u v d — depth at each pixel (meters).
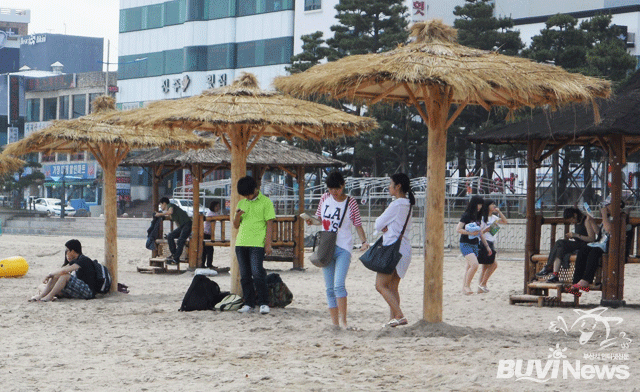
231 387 7.53
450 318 13.02
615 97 15.31
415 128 49.28
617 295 14.45
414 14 62.62
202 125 13.98
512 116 11.84
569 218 15.27
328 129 13.77
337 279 11.21
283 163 23.41
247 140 14.23
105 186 16.20
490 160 48.31
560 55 44.28
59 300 14.85
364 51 49.62
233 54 79.75
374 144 48.59
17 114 101.94
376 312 13.82
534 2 65.31
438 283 10.89
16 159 25.00
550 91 10.53
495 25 46.94
